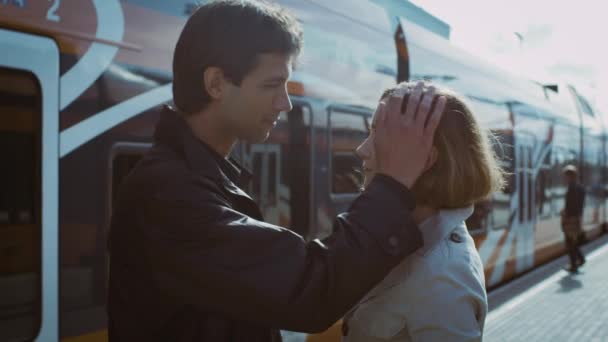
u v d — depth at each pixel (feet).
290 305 2.75
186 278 2.86
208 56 3.21
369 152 3.80
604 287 26.03
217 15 3.22
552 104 34.09
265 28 3.21
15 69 6.62
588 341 18.25
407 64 16.19
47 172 6.89
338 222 3.02
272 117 3.40
